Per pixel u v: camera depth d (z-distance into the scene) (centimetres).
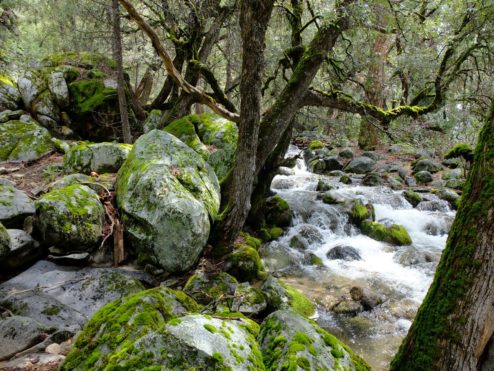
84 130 1159
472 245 225
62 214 559
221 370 230
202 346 237
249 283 622
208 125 947
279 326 292
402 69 914
